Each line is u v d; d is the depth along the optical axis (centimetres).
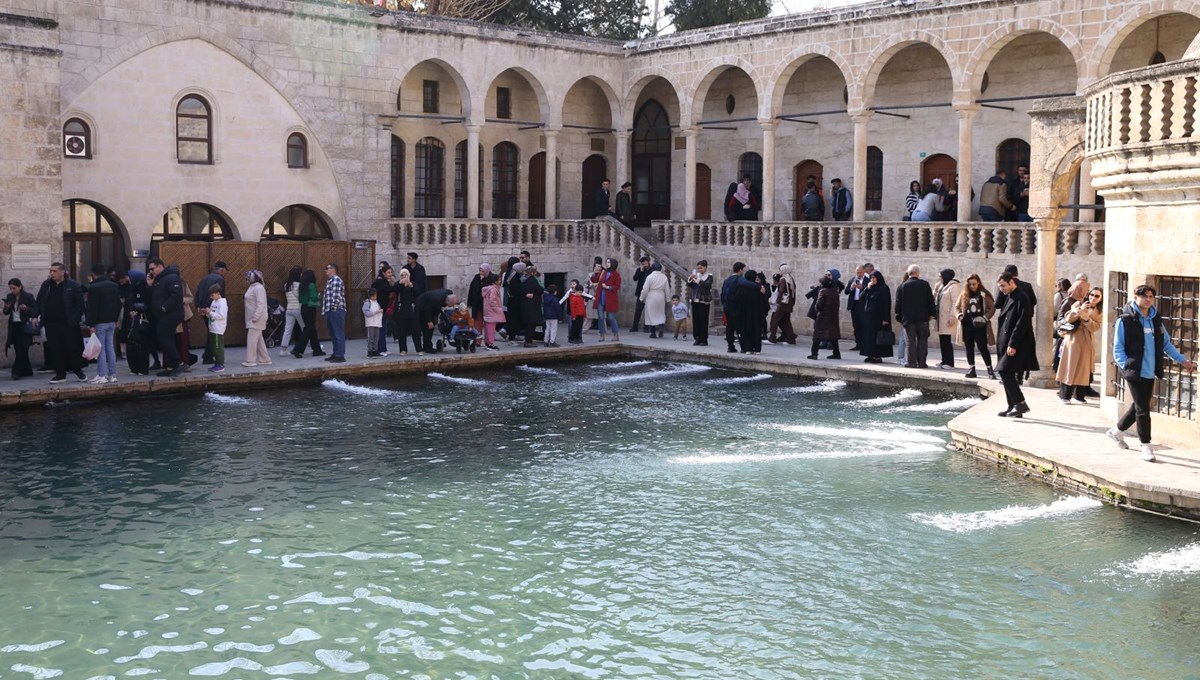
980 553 1191
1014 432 1600
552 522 1315
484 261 3288
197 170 2805
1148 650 950
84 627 1000
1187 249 1425
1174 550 1184
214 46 2809
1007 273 1722
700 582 1119
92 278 2281
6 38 2134
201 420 1867
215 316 2192
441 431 1808
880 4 2898
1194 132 1379
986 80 2995
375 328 2455
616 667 927
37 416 1877
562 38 3403
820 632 995
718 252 3244
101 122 2648
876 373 2273
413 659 941
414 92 3375
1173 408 1489
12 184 2161
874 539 1243
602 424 1870
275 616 1029
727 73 3578
